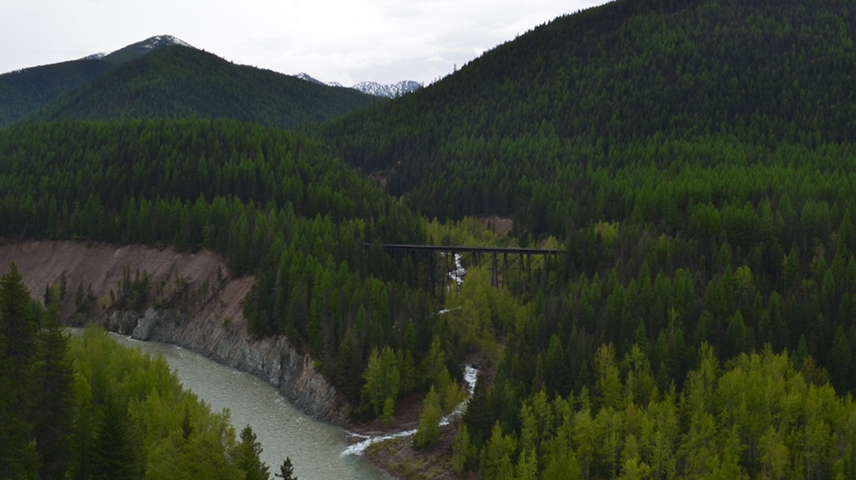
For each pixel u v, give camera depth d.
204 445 83.56
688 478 95.94
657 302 133.38
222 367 163.75
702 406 104.62
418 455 116.00
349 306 149.38
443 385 130.50
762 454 100.25
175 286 194.50
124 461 76.50
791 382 107.38
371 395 131.50
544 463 101.50
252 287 170.88
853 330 121.81
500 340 155.38
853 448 94.81
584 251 177.75
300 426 130.75
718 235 174.12
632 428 103.62
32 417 75.12
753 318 129.88
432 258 192.75
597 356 118.62
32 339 75.19
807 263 161.38
